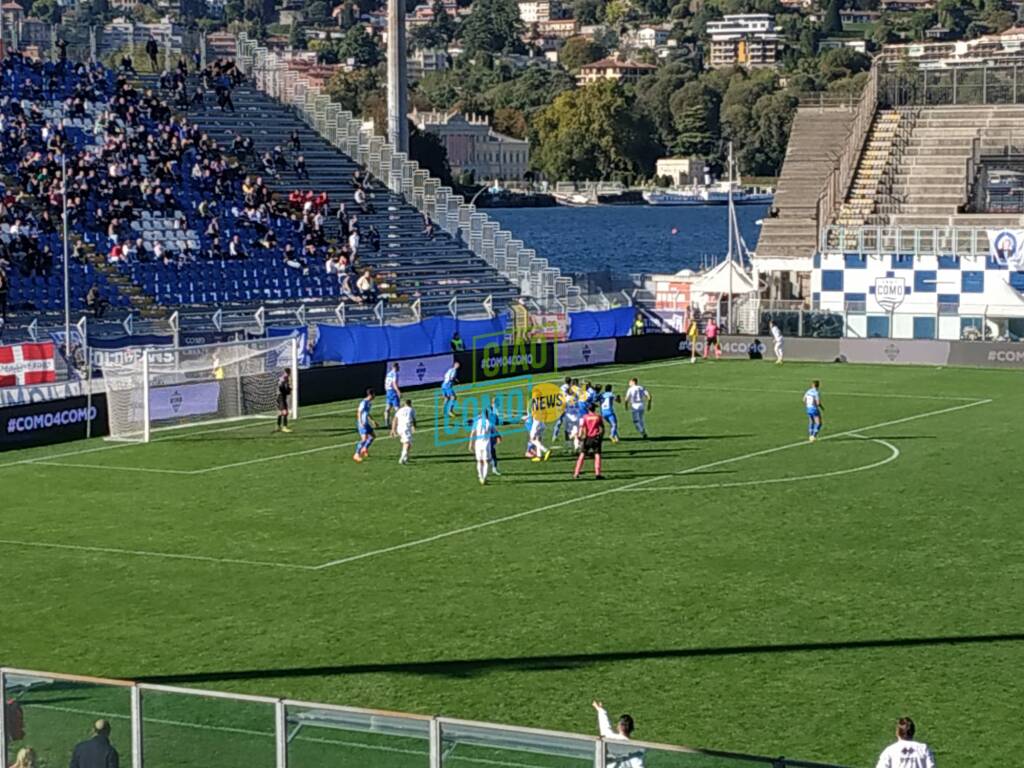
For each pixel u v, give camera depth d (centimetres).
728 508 4897
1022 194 10600
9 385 6481
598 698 3056
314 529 4641
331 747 2200
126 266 8450
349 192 10375
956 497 5028
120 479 5497
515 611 3700
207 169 9569
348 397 7719
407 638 3484
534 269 10125
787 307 9956
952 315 9425
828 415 7006
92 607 3772
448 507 4962
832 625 3544
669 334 9494
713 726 2884
